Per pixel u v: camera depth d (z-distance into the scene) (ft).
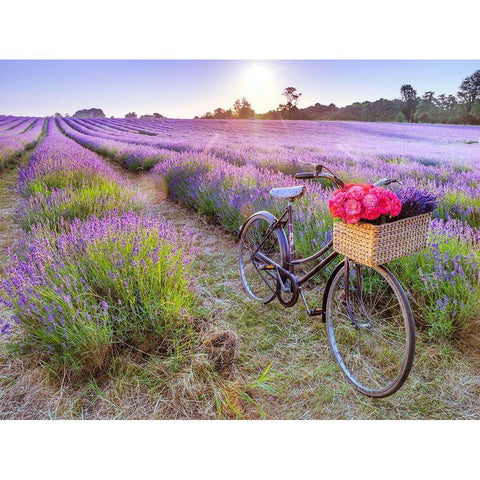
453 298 7.13
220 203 14.02
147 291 7.00
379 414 5.84
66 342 6.15
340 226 5.46
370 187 5.20
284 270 7.65
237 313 8.48
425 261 8.03
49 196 13.50
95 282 7.30
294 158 20.90
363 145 24.66
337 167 18.72
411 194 5.22
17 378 6.33
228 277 10.32
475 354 6.86
